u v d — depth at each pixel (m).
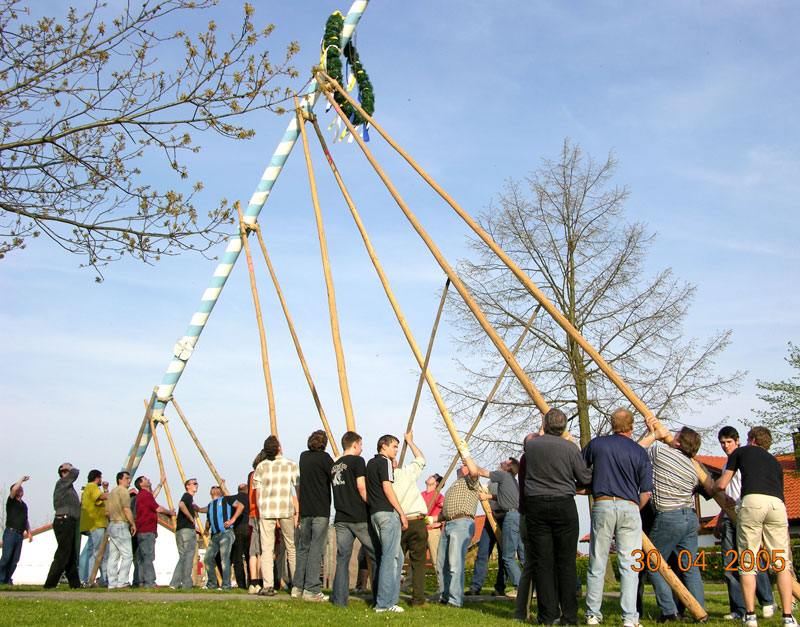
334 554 12.30
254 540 9.60
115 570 10.91
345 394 11.17
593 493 6.83
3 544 11.48
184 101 7.86
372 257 11.77
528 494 6.93
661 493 7.38
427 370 10.80
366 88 14.88
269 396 12.73
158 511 14.12
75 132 7.65
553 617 6.78
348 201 12.24
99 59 7.52
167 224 7.87
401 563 8.30
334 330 11.55
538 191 19.94
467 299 10.67
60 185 7.64
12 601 7.46
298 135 15.62
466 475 9.03
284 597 8.68
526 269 19.89
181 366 15.81
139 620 6.31
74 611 6.71
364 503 8.12
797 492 25.00
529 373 19.14
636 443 6.83
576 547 6.84
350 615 7.04
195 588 11.02
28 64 7.44
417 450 8.87
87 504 11.77
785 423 20.42
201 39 7.72
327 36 14.73
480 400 19.45
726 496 7.75
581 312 19.42
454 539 8.66
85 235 7.77
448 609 8.05
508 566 9.48
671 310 19.12
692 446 7.49
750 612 6.71
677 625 7.05
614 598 9.87
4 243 7.66
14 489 11.70
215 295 16.22
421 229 11.27
